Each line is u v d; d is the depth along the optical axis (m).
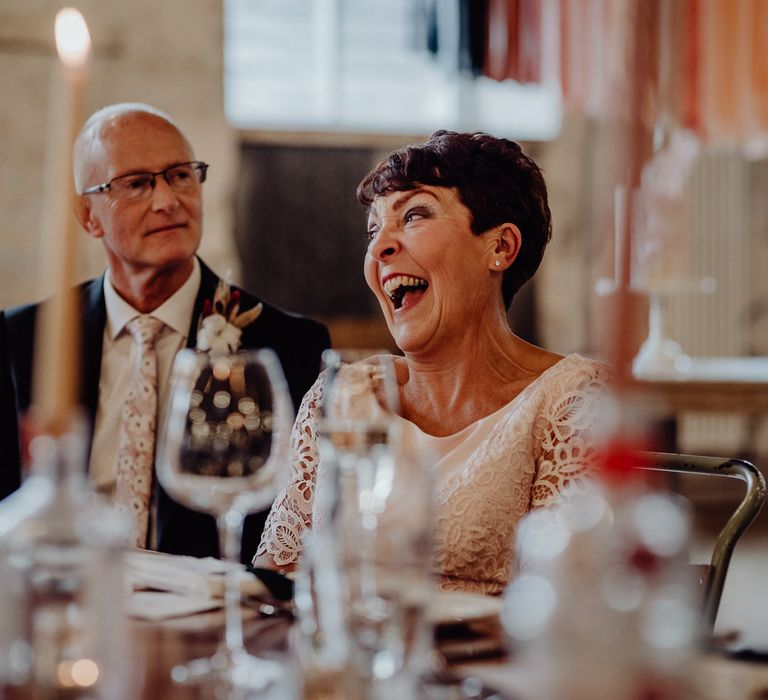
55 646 0.81
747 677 0.84
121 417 2.50
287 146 7.02
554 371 1.79
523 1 6.55
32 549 0.81
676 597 0.66
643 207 0.59
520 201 1.86
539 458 1.76
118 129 2.54
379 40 7.32
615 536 0.66
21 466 2.56
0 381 2.60
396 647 0.92
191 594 1.23
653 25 0.57
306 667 0.90
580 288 7.27
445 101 7.39
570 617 0.65
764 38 6.71
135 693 0.87
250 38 7.16
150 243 2.49
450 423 1.87
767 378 4.80
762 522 5.95
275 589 1.23
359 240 7.11
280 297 7.04
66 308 0.73
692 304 7.47
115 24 6.68
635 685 0.65
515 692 0.85
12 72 6.58
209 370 1.16
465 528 1.73
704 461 1.65
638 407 0.64
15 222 6.63
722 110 6.73
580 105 6.53
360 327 7.09
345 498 0.96
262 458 1.15
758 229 7.54
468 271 1.84
